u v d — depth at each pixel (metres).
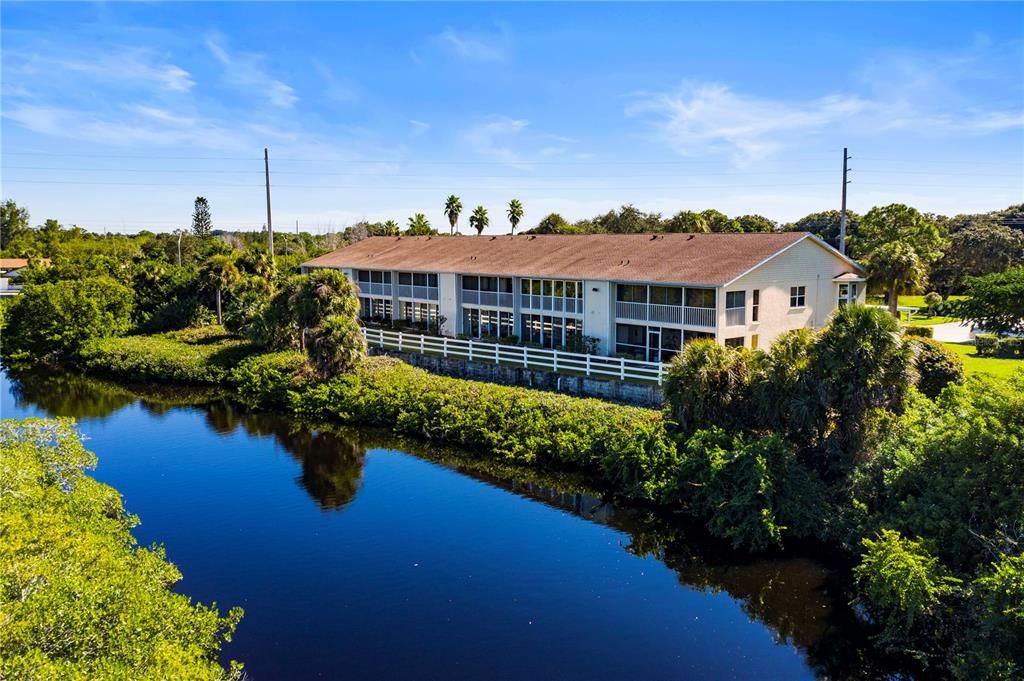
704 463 18.08
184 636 11.13
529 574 15.30
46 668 7.69
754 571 15.41
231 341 39.88
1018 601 10.67
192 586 14.66
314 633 12.90
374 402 27.98
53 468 14.95
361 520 18.25
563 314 33.28
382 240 51.34
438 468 22.61
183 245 79.62
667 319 29.03
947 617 12.21
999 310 22.30
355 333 31.03
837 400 17.19
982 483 13.50
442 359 32.84
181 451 24.45
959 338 37.22
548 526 17.89
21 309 42.09
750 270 27.56
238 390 32.69
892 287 38.59
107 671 8.42
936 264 55.75
